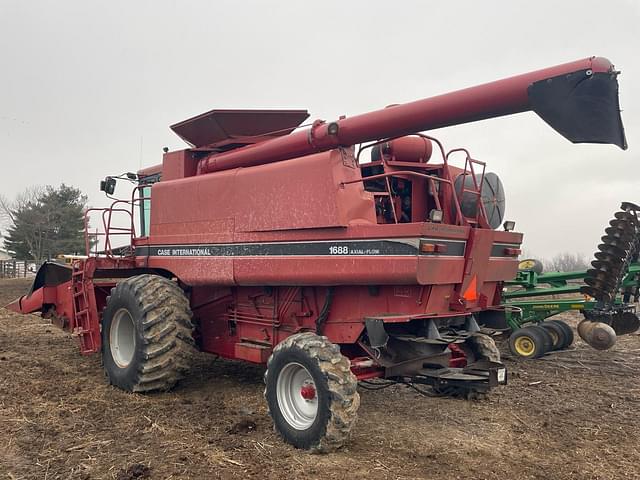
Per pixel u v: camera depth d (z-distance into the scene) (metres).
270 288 6.00
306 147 5.40
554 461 4.36
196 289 6.94
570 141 3.98
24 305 8.78
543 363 8.48
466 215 5.55
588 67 3.90
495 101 4.23
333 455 4.41
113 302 6.51
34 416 5.32
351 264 4.78
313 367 4.48
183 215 6.46
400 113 4.66
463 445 4.70
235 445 4.61
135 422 5.18
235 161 6.20
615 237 8.60
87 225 7.32
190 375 7.16
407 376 5.07
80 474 3.99
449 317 5.26
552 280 10.03
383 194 5.31
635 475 4.08
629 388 6.86
